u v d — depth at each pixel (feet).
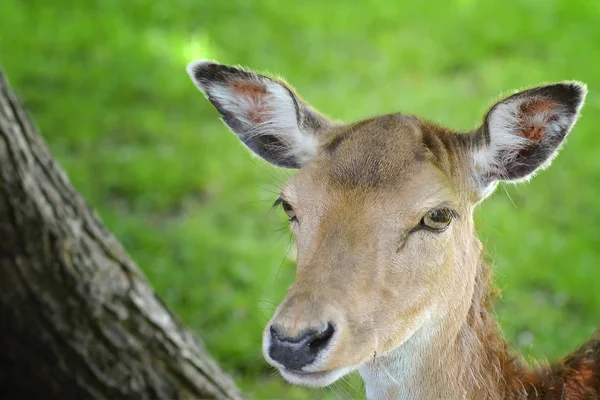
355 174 24.70
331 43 69.97
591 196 51.83
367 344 23.50
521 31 70.38
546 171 53.31
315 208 24.56
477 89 63.26
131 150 56.34
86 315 27.81
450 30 71.15
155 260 45.83
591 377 27.22
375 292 23.70
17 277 26.76
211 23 72.54
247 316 42.78
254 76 27.43
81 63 65.72
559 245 47.83
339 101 60.70
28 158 26.78
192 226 48.75
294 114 27.43
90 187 51.88
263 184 53.01
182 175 53.62
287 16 73.56
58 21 71.20
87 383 27.99
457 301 25.91
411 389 26.27
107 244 28.86
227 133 58.44
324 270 23.35
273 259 46.44
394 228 24.18
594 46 67.77
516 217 49.67
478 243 27.27
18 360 27.55
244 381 39.55
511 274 45.50
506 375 27.12
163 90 62.85
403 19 73.41
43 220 26.94
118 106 61.21
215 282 44.80
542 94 25.18
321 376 22.68
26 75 63.67
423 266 24.56
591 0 73.67
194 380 29.78
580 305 44.50
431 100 61.05
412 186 24.47
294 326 22.17
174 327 29.94
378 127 25.79
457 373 26.40
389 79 65.16
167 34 70.08
